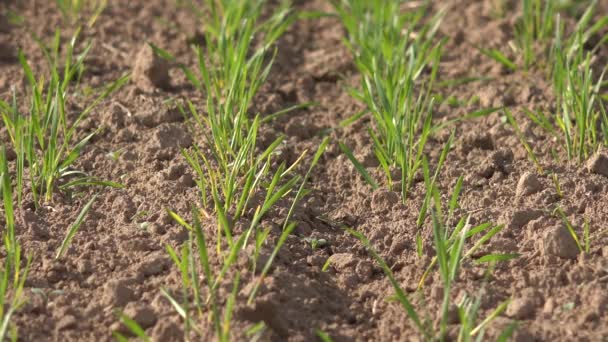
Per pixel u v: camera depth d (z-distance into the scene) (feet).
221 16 25.04
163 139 18.89
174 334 13.30
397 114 17.69
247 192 15.97
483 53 22.43
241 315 13.50
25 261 15.11
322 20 25.68
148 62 21.12
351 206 17.42
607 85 21.27
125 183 17.74
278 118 20.65
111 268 15.08
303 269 15.24
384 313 14.34
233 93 18.71
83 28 24.44
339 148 19.43
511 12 25.32
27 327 13.66
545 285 14.51
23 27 24.47
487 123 20.15
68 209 16.74
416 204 17.06
